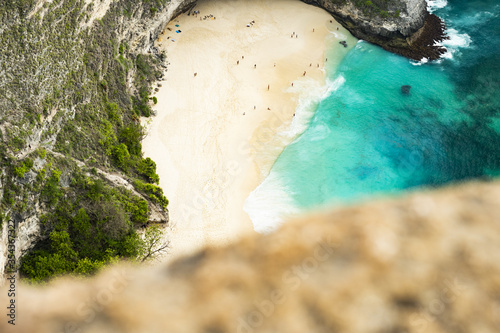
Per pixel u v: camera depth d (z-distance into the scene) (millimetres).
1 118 51062
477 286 2932
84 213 51750
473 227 3213
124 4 77500
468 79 90875
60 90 59906
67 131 59281
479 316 2822
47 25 60500
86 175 55844
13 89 53844
